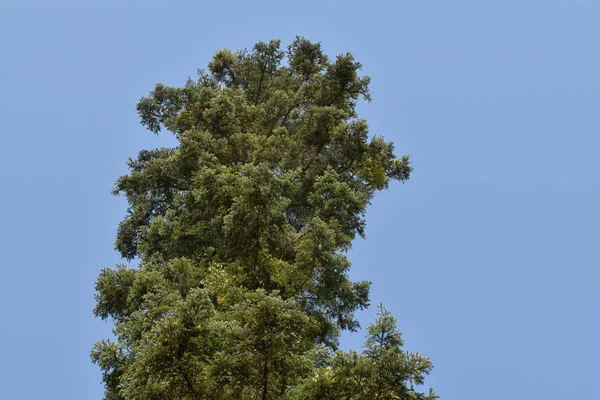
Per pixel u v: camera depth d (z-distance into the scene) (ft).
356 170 63.67
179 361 35.68
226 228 46.88
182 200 57.72
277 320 35.24
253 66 76.64
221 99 61.87
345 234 58.75
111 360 45.29
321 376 36.09
